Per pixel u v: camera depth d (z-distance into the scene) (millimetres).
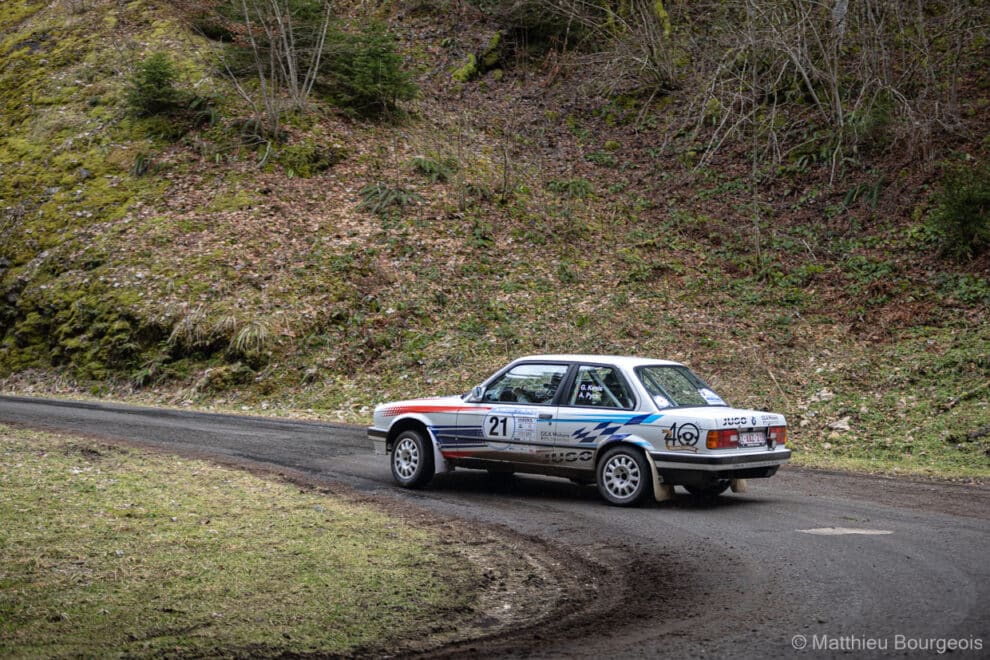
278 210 25656
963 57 29047
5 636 5156
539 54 36344
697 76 30266
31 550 6941
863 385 16953
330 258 23797
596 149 30672
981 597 6172
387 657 5141
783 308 21250
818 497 10625
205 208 25781
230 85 31125
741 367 18469
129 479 10055
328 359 20875
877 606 6008
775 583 6680
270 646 5215
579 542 8109
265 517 8531
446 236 25016
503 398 10617
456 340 21125
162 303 22594
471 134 31062
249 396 20125
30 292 24328
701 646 5270
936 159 25344
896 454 14078
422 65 35406
